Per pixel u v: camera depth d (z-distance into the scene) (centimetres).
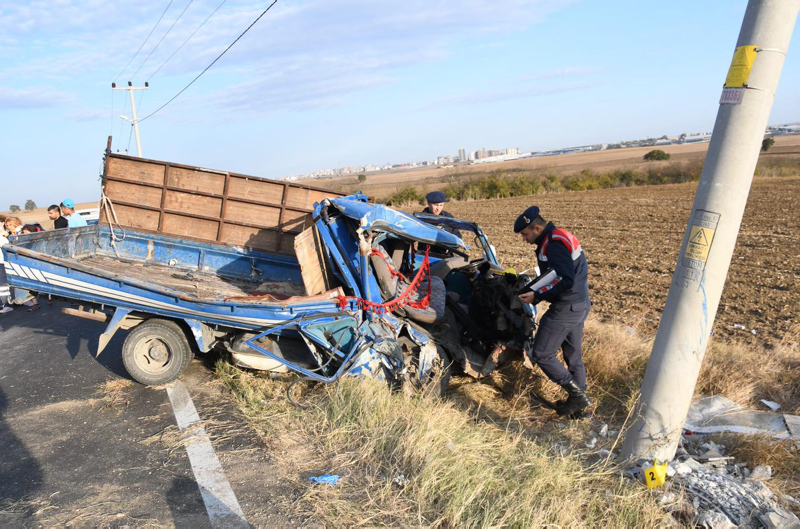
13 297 621
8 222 1054
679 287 380
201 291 679
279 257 803
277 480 409
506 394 591
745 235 1856
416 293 611
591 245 1805
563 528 335
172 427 504
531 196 4616
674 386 387
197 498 388
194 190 816
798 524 334
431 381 547
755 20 346
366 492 382
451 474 383
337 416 484
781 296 1035
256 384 592
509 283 605
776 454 419
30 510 378
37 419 535
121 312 602
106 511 374
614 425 517
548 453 445
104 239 830
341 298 580
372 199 768
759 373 594
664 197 3512
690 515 353
